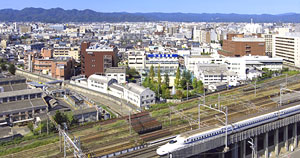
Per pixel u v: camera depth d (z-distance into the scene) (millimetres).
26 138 97250
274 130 99875
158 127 98688
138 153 80562
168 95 147125
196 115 111438
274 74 188625
